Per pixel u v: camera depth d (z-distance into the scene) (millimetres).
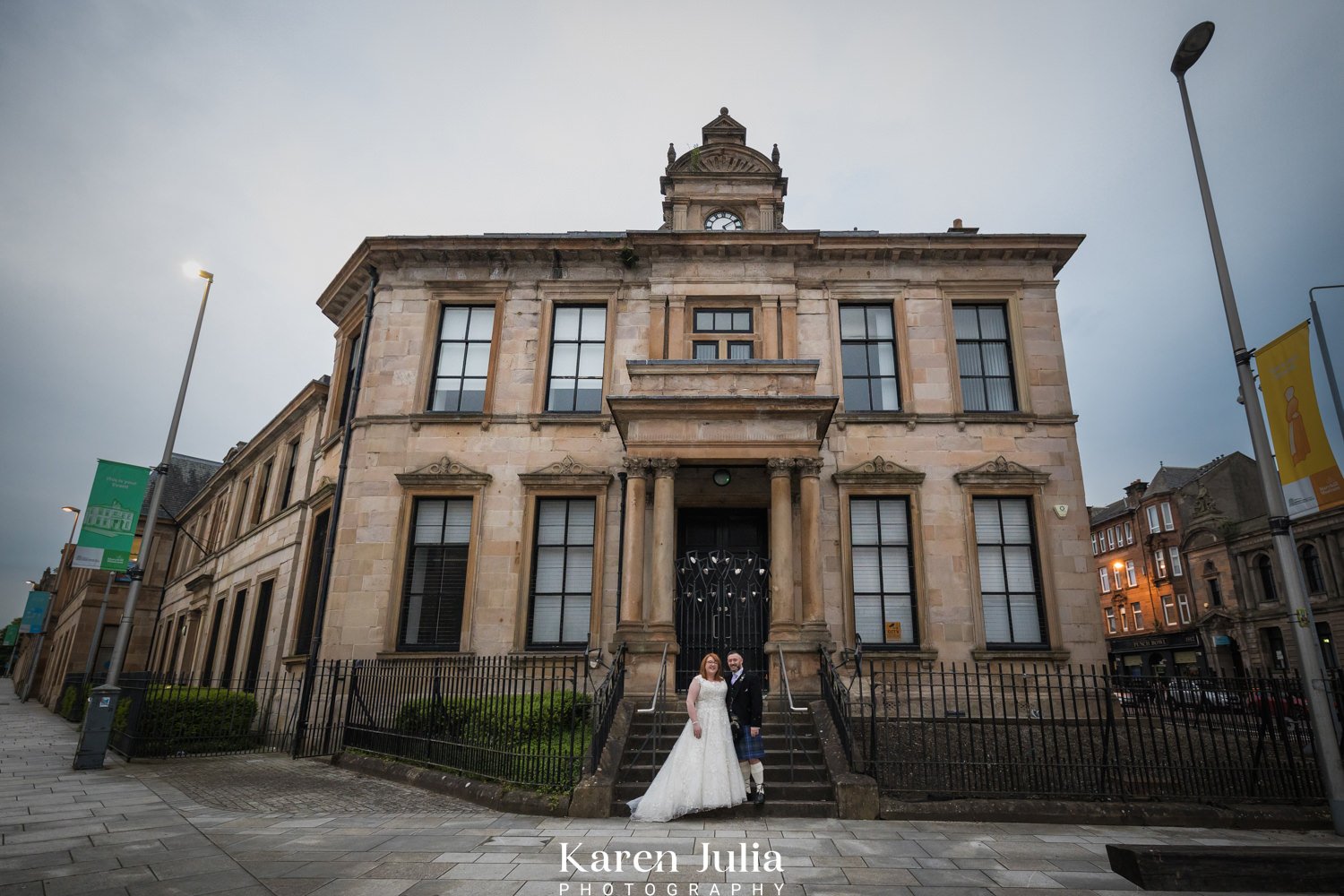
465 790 9484
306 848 6828
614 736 9945
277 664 17797
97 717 12172
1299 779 9148
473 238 16656
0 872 5879
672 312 16250
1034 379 15797
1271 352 8867
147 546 13398
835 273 16547
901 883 5797
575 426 15672
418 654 14375
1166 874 5621
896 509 15109
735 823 8078
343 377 18703
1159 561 54750
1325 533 40438
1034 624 14469
